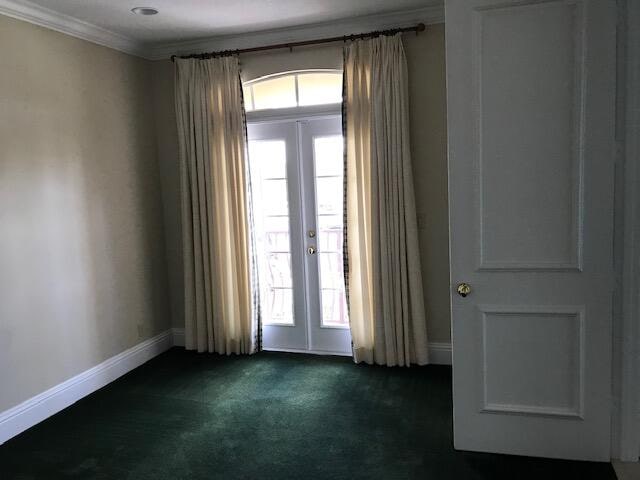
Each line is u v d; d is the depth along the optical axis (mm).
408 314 3822
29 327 3184
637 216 2342
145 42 4059
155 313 4352
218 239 4156
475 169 2430
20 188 3123
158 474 2605
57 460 2773
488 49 2342
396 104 3619
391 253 3754
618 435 2506
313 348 4258
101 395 3588
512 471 2475
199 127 4051
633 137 2301
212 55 4008
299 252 4172
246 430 3016
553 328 2463
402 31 3607
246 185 4055
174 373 3934
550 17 2270
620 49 2273
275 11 3430
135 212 4117
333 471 2562
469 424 2639
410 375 3719
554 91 2309
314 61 3893
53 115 3355
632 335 2416
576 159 2324
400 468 2559
